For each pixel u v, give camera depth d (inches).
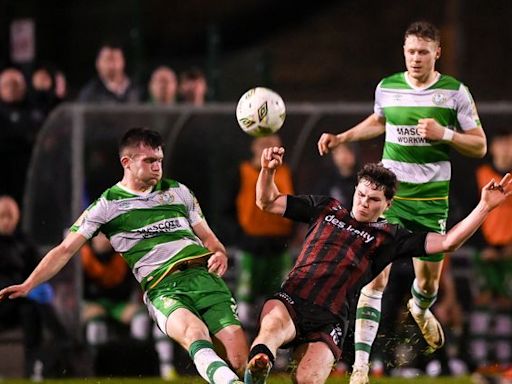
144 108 1441.9
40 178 1416.1
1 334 1380.4
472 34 2603.3
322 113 1450.5
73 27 1972.2
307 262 898.7
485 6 2608.3
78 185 1403.8
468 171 1437.0
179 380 1182.3
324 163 1441.9
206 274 927.7
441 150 1012.5
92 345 1371.8
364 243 900.6
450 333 1392.7
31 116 1542.8
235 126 1453.0
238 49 2471.7
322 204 921.5
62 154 1412.4
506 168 1422.2
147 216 935.0
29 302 1363.2
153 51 2431.1
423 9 2696.9
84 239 926.4
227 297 921.5
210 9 2469.2
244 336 900.6
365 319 1005.8
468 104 1003.3
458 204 1427.2
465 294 1418.6
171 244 932.0
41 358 1363.2
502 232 1414.9
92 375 1366.9
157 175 933.2
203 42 2440.9
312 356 862.5
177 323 888.9
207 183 1446.9
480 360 1393.9
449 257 1408.7
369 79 2620.6
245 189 1422.2
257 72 1729.8
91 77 1974.7
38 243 1413.6
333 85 2593.5
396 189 933.2
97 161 1429.6
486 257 1418.6
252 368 813.9
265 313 872.3
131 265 940.0
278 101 944.9
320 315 877.2
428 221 1021.8
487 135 1440.7
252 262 1407.5
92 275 1385.3
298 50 2645.2
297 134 1455.5
